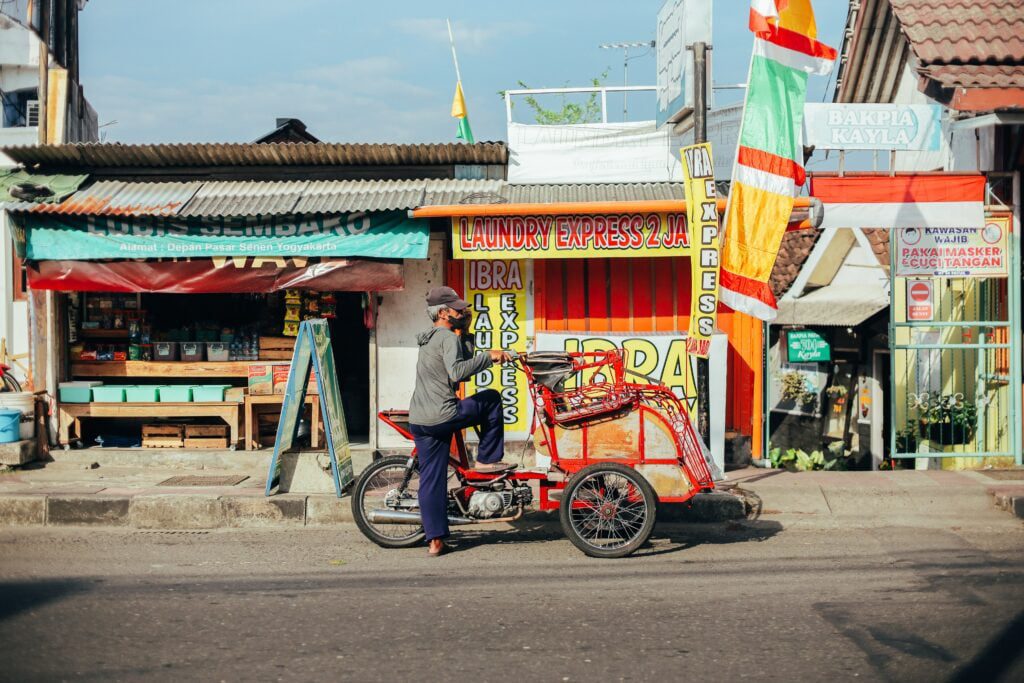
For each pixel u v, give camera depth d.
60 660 4.68
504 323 9.51
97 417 10.13
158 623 5.27
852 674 4.45
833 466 13.16
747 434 9.77
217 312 10.21
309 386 9.46
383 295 9.59
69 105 11.17
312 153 9.45
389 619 5.34
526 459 9.41
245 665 4.62
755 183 7.93
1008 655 4.68
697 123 8.17
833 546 7.04
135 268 9.20
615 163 10.10
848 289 12.91
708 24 8.44
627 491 6.89
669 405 7.04
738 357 9.79
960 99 8.95
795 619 5.28
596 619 5.32
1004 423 9.91
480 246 8.95
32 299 9.52
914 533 7.46
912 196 9.09
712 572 6.33
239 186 9.57
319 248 9.09
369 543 7.26
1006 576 6.14
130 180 9.80
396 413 7.16
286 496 8.04
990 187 9.37
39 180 9.48
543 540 7.34
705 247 7.82
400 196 9.20
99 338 10.19
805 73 7.90
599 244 8.93
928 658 4.66
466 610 5.50
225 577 6.26
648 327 9.45
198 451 9.54
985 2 10.19
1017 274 9.38
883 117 8.95
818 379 14.97
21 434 9.34
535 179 10.09
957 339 10.70
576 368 7.02
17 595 5.82
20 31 13.20
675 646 4.86
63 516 7.93
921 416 10.62
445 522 6.84
